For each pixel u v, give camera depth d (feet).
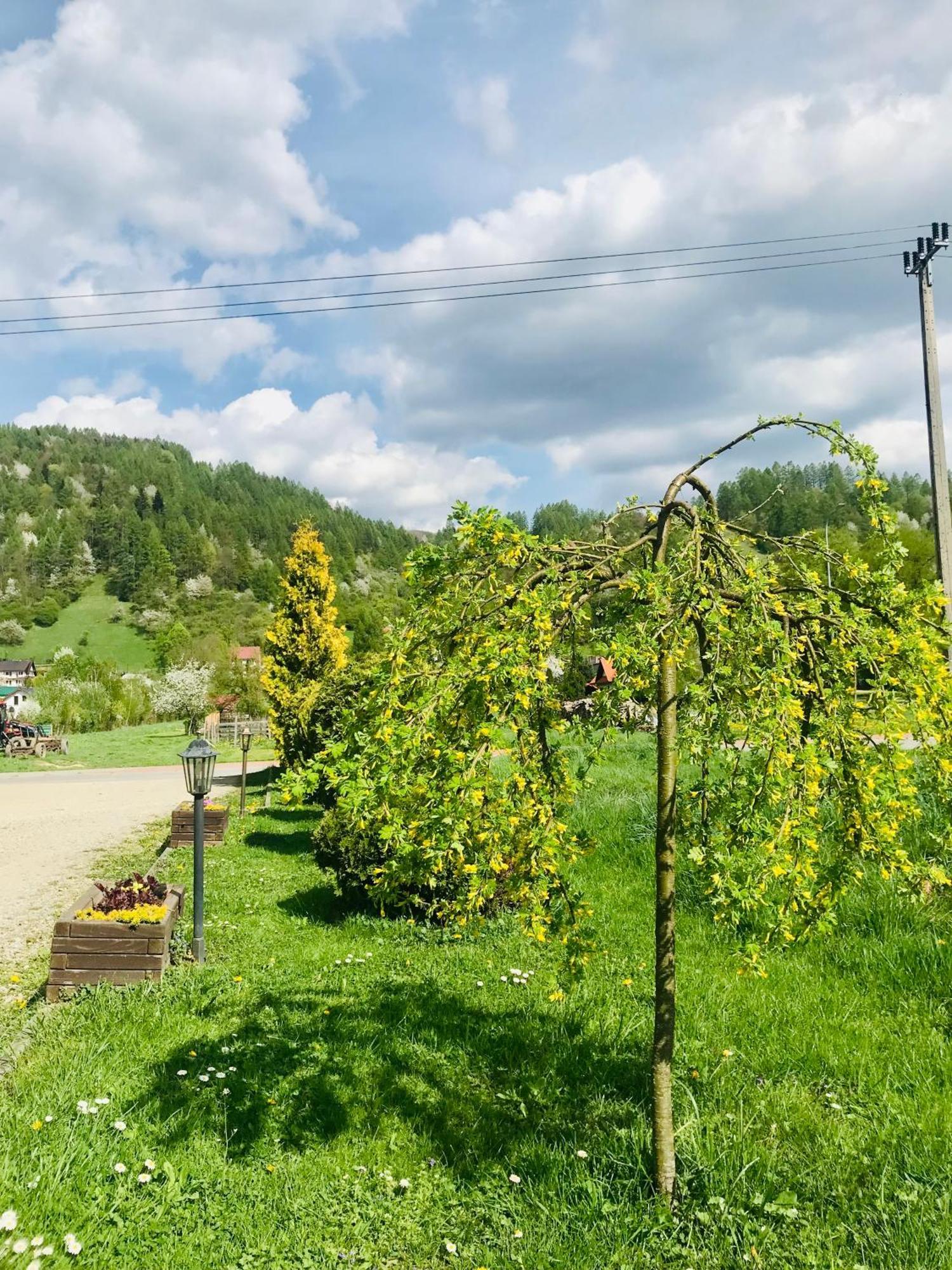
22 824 48.88
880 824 10.12
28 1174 10.72
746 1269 9.51
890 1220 10.30
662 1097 10.93
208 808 39.58
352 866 24.57
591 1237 10.07
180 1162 11.55
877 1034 15.38
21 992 19.49
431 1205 10.93
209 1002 17.57
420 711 9.53
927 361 41.75
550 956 20.49
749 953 9.94
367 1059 14.76
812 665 11.03
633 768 38.86
